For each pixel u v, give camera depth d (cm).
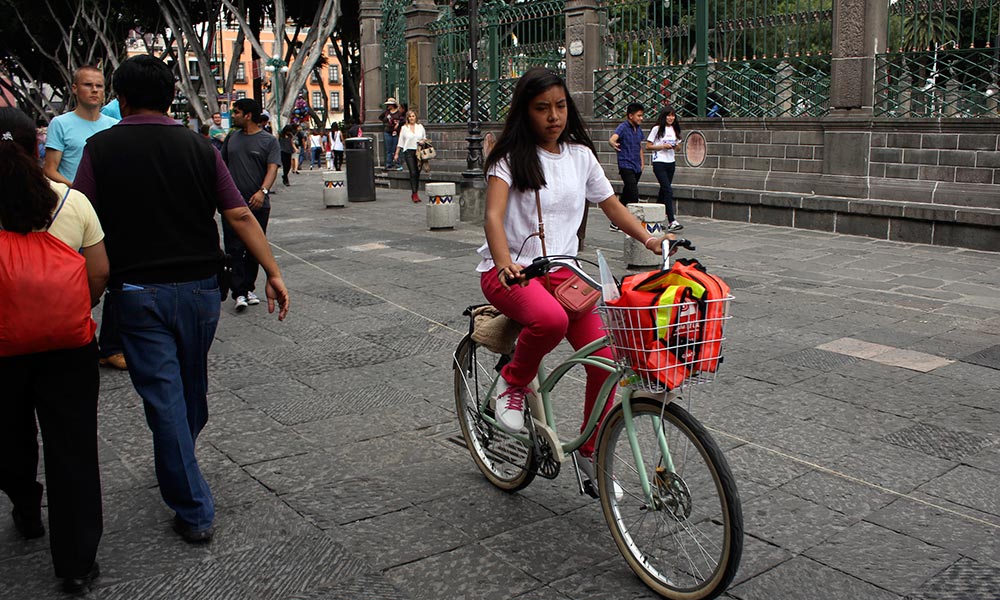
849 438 421
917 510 344
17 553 315
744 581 293
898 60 1055
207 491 327
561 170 312
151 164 304
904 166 1056
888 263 892
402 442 424
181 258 312
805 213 1137
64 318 265
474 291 765
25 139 310
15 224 262
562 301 307
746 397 481
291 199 1678
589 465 316
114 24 3412
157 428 313
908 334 610
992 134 976
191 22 3297
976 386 497
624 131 1119
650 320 244
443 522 338
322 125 4028
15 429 297
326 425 447
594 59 1422
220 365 553
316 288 790
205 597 286
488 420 358
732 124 1236
